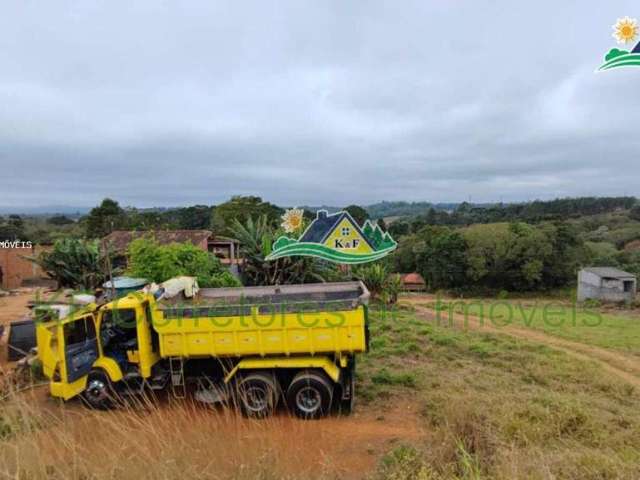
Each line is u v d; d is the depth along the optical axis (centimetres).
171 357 741
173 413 621
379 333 1360
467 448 500
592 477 445
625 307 3269
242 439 452
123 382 754
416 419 722
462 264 4528
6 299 2139
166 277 1130
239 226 1463
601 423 687
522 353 1213
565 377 1023
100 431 427
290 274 1380
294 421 705
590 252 4650
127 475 322
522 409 687
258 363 731
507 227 4581
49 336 742
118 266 1376
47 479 315
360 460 582
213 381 758
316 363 724
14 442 351
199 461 366
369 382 893
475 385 895
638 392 964
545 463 434
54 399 768
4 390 464
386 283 2245
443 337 1305
